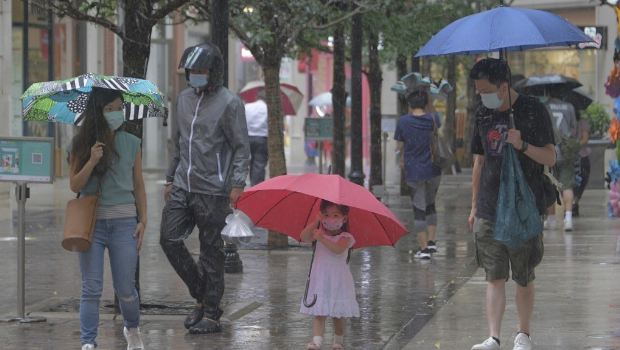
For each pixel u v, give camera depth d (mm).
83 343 13609
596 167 47094
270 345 14969
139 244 13773
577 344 14383
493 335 13867
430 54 14039
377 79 38906
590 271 21516
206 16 26172
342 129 32781
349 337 15531
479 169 14414
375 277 21641
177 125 15992
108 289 19969
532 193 13516
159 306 17969
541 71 71125
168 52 66375
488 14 13938
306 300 13898
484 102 13648
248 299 18969
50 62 53094
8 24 43562
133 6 17688
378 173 39406
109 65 62062
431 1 39188
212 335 15703
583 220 33000
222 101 15672
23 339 15305
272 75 27281
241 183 15609
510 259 14008
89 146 13438
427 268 22938
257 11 29844
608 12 67938
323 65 84375
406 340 15188
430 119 24453
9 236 28734
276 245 26469
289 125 91875
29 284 20734
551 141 13773
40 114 15312
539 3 70500
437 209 38188
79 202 13336
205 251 15812
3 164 16641
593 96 69438
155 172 65125
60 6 17891
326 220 13773
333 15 28531
